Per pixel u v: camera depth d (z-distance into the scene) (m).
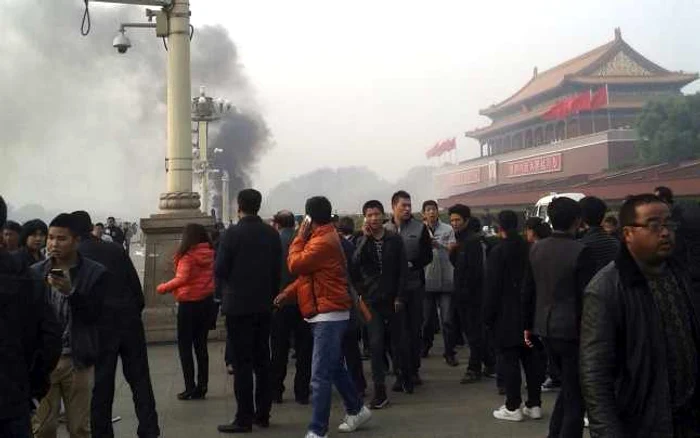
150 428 4.91
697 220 3.39
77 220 4.45
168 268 10.34
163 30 10.98
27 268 3.36
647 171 44.38
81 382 4.56
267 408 5.82
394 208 7.45
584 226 6.57
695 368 2.68
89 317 4.47
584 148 59.09
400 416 6.06
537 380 5.92
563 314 4.64
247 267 5.59
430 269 8.59
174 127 10.85
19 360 3.18
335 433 5.55
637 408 2.64
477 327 7.50
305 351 6.68
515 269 5.84
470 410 6.24
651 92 75.50
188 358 6.77
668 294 2.74
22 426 3.20
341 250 5.34
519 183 64.94
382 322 6.45
